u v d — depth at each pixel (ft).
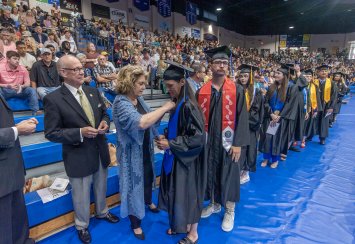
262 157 13.62
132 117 5.35
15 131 4.52
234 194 7.00
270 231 7.17
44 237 6.78
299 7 59.47
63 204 7.08
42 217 6.70
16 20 24.00
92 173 6.46
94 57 14.23
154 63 23.84
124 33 34.88
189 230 6.63
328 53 77.20
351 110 30.42
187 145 5.41
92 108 6.45
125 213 6.16
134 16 45.78
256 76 14.82
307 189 9.70
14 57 11.07
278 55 78.18
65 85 5.99
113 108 5.90
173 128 5.79
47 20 26.84
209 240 6.82
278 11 64.44
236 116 6.69
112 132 11.44
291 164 12.45
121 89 5.81
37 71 11.86
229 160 6.85
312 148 15.26
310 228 7.27
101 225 7.39
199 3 58.08
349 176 10.93
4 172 4.66
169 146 5.50
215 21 64.23
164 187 6.28
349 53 74.28
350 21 70.59
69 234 6.95
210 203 8.00
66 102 5.86
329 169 11.73
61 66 5.79
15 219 5.45
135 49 26.63
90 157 6.31
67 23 28.78
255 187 9.91
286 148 12.55
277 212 8.13
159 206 6.37
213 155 6.93
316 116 15.71
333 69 52.01
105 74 13.70
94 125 6.43
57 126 5.71
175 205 5.85
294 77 12.29
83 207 6.51
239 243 6.69
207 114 6.84
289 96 11.50
